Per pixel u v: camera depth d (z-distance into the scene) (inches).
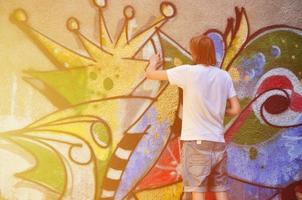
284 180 177.5
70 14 163.8
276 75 177.3
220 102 148.4
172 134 169.8
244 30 175.3
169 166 169.5
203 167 144.6
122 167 166.4
